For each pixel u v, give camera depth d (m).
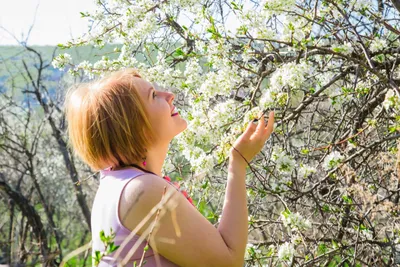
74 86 1.68
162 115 1.61
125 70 1.68
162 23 3.34
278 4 2.62
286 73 2.39
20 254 4.36
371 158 2.93
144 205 1.44
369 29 3.24
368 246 2.86
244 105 2.67
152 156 1.62
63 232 7.82
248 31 2.75
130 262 1.45
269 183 2.76
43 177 8.10
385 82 2.41
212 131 2.51
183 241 1.42
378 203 2.60
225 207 1.55
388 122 2.90
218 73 2.68
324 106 3.96
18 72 7.62
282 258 2.53
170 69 2.98
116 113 1.56
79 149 1.62
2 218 7.05
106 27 3.26
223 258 1.44
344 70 2.88
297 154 3.14
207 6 3.18
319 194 3.23
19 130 8.06
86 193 8.04
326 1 2.68
